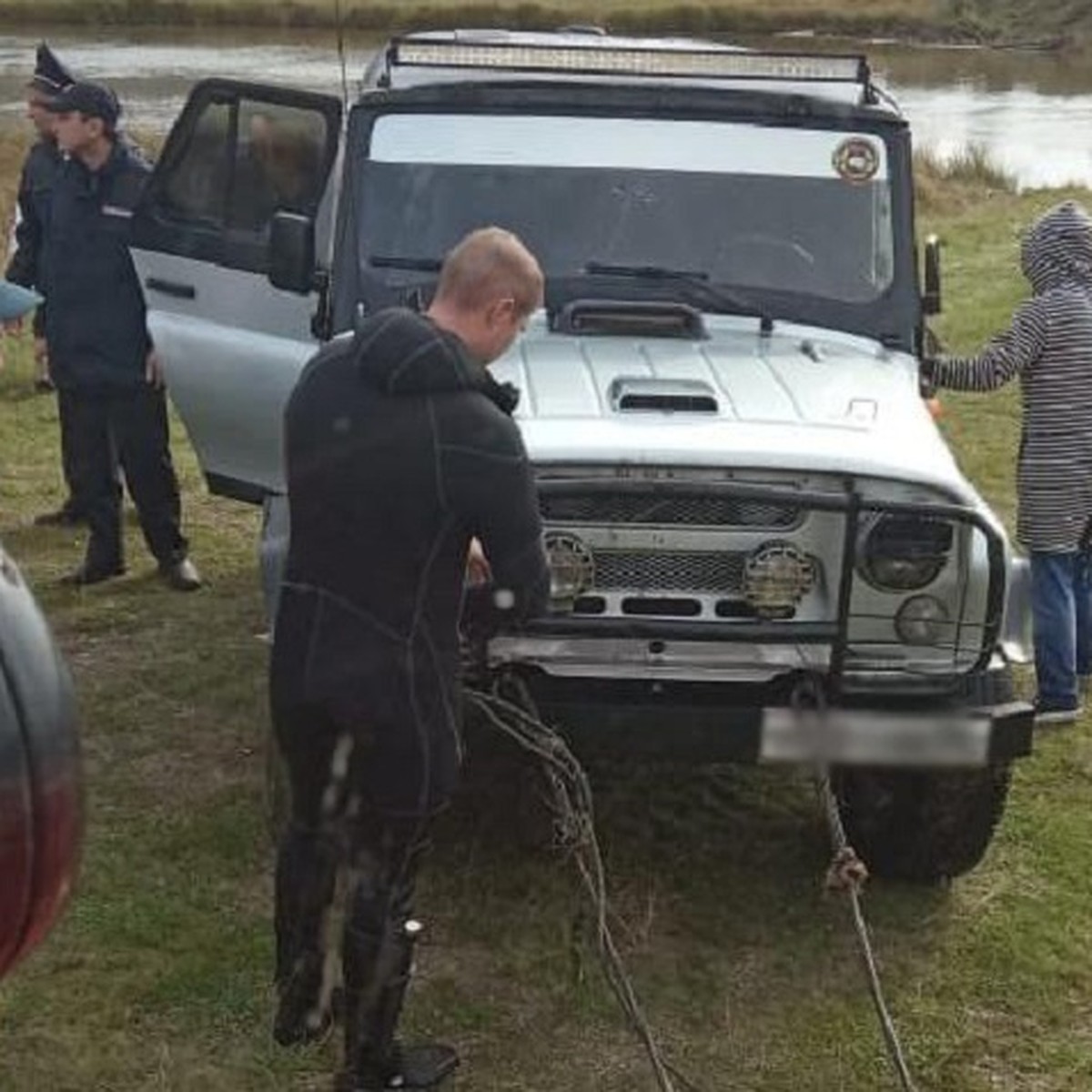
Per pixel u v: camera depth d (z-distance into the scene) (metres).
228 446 5.74
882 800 4.66
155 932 4.45
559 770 3.95
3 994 4.17
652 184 5.17
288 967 3.79
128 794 5.20
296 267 5.00
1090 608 5.99
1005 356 5.37
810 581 4.13
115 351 6.57
